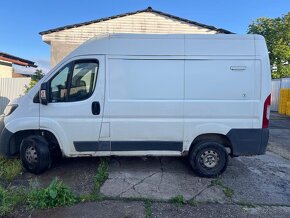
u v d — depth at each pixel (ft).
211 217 12.66
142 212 12.89
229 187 15.99
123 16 52.24
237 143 16.96
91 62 16.89
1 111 42.42
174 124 16.87
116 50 16.80
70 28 51.72
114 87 16.75
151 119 16.87
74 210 12.96
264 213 13.12
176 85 16.72
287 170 19.21
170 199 14.19
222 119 16.85
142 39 16.87
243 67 16.66
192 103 16.74
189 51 16.74
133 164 19.34
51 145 17.80
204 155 17.19
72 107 16.75
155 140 17.01
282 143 28.66
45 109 16.90
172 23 52.75
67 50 51.90
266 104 16.74
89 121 16.81
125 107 16.71
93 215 12.55
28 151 17.25
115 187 15.53
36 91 17.12
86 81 16.92
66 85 16.94
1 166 17.71
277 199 14.65
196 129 16.90
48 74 17.03
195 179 16.98
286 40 85.46
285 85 61.00
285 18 84.69
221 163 17.21
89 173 17.52
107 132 16.90
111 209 13.10
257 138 16.88
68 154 17.13
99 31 52.26
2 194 13.07
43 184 15.72
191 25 52.75
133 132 16.92
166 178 17.02
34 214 12.53
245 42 16.83
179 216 12.67
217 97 16.75
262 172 18.67
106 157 19.97
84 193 14.73
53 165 18.85
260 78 16.69
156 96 16.78
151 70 16.74
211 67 16.70
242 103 16.72
